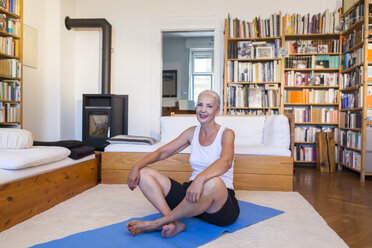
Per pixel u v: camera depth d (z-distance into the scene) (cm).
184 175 284
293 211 208
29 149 202
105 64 511
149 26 537
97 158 294
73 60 536
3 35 354
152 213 195
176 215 145
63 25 501
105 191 258
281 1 496
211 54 814
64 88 504
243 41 489
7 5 353
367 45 366
